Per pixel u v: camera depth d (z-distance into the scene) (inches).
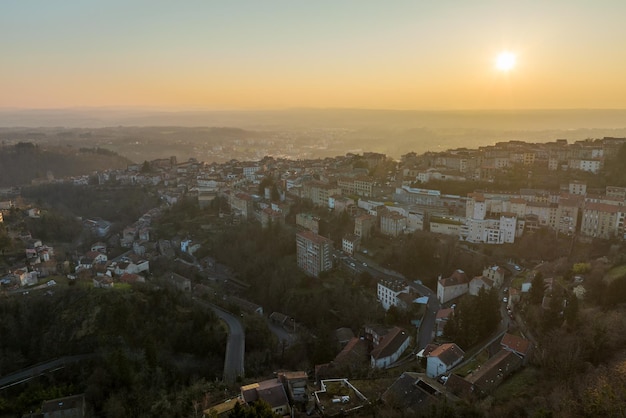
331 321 7386.8
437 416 3668.8
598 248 7672.2
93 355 5846.5
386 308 7377.0
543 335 5241.1
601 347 4473.4
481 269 7819.9
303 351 6225.4
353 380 4793.3
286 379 4532.5
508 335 5246.1
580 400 3742.6
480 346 5482.3
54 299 6520.7
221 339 6451.8
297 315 7800.2
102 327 6107.3
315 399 4192.9
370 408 4055.1
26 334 6141.7
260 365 5866.1
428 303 7199.8
